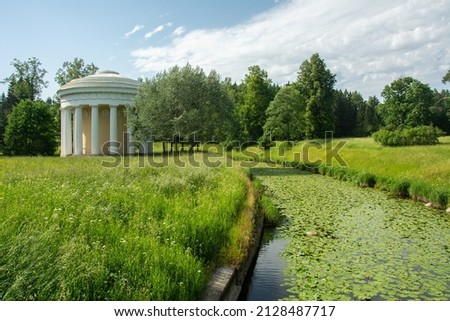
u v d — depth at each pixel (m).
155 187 11.91
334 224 13.88
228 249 8.29
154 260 5.72
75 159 32.88
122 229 6.91
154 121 43.28
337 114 93.44
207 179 15.01
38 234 5.87
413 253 10.23
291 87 68.75
